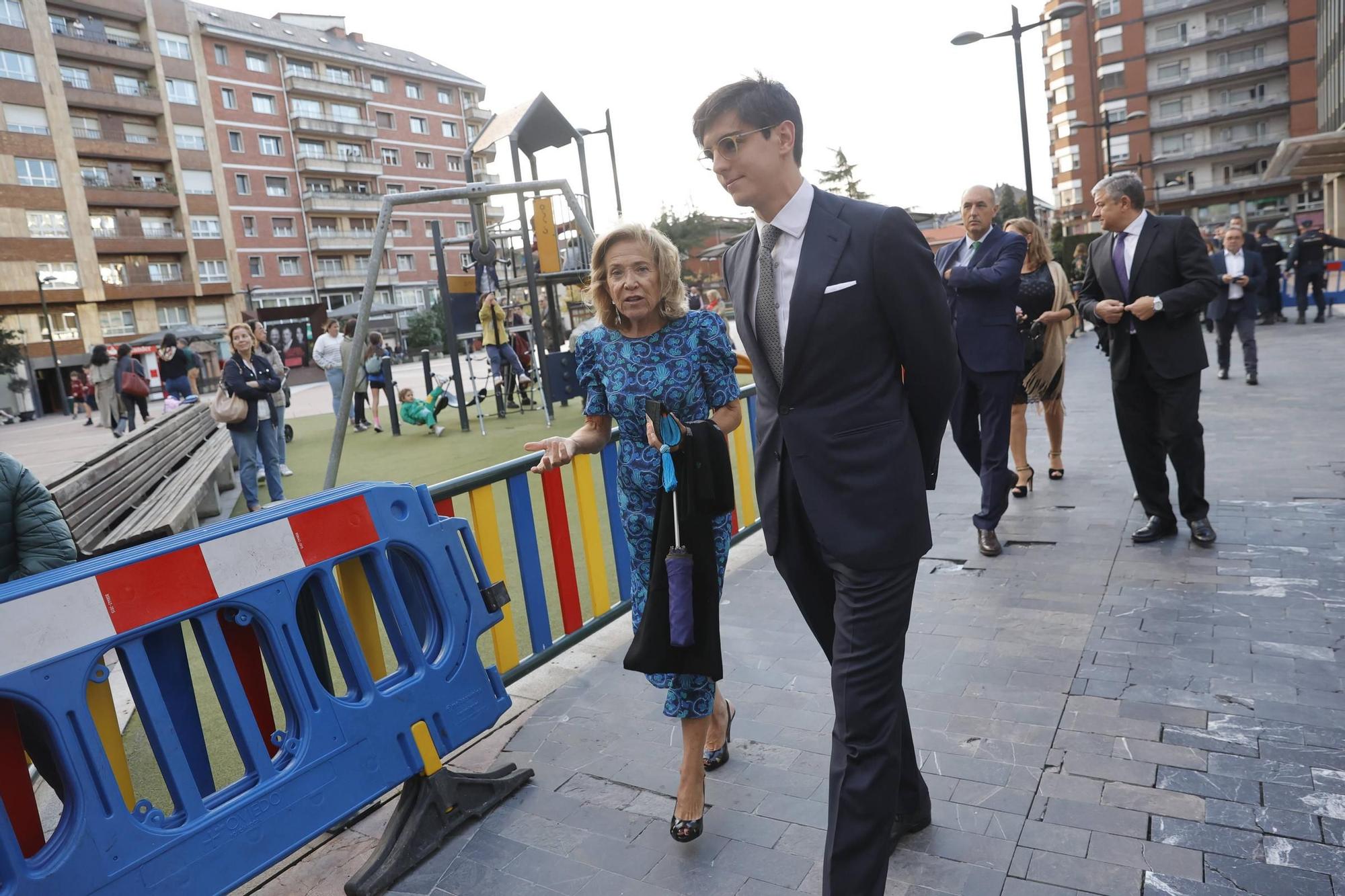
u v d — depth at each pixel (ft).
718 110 6.42
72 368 162.81
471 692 8.71
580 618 12.70
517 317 55.31
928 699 10.03
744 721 10.05
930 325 6.35
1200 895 6.58
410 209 242.78
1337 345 39.34
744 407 17.67
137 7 176.55
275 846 6.99
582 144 44.29
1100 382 35.42
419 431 43.34
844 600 6.47
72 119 167.94
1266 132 225.35
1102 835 7.39
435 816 8.25
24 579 6.22
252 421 25.85
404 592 8.87
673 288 8.13
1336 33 144.66
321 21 249.75
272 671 7.43
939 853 7.36
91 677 6.20
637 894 7.30
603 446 8.83
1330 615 11.09
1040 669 10.45
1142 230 13.80
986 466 14.79
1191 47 226.99
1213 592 12.21
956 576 13.98
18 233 154.61
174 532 15.55
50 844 6.03
